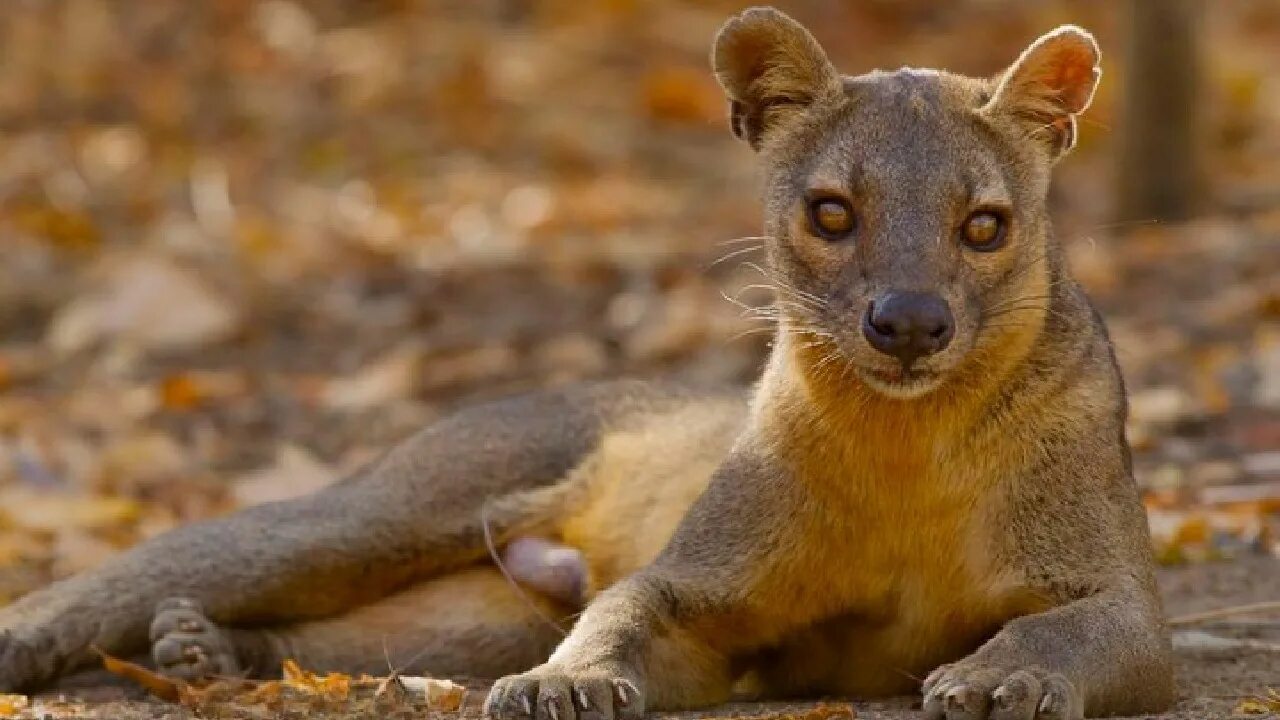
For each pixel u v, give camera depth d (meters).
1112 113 23.00
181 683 9.26
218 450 15.35
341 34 26.27
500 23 27.02
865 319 8.45
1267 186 21.50
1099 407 8.94
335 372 17.34
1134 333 16.69
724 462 9.21
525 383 16.62
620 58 26.16
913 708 8.67
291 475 14.05
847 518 8.79
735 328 17.08
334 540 10.11
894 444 8.66
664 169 23.45
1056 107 9.14
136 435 15.52
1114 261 18.58
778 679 9.32
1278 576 11.31
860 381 8.60
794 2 27.70
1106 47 26.17
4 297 18.94
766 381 9.12
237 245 20.12
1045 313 8.83
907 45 27.05
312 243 20.56
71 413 16.11
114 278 19.09
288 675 9.21
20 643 9.68
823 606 8.95
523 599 10.15
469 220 21.59
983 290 8.67
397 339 18.03
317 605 10.22
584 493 10.30
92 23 25.72
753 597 8.90
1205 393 14.86
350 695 9.02
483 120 24.27
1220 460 13.91
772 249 9.12
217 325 18.25
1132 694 8.36
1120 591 8.62
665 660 8.79
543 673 8.16
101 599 9.93
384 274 19.59
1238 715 8.38
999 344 8.65
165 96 24.48
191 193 22.00
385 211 21.72
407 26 26.47
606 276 19.20
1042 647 8.16
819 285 8.77
